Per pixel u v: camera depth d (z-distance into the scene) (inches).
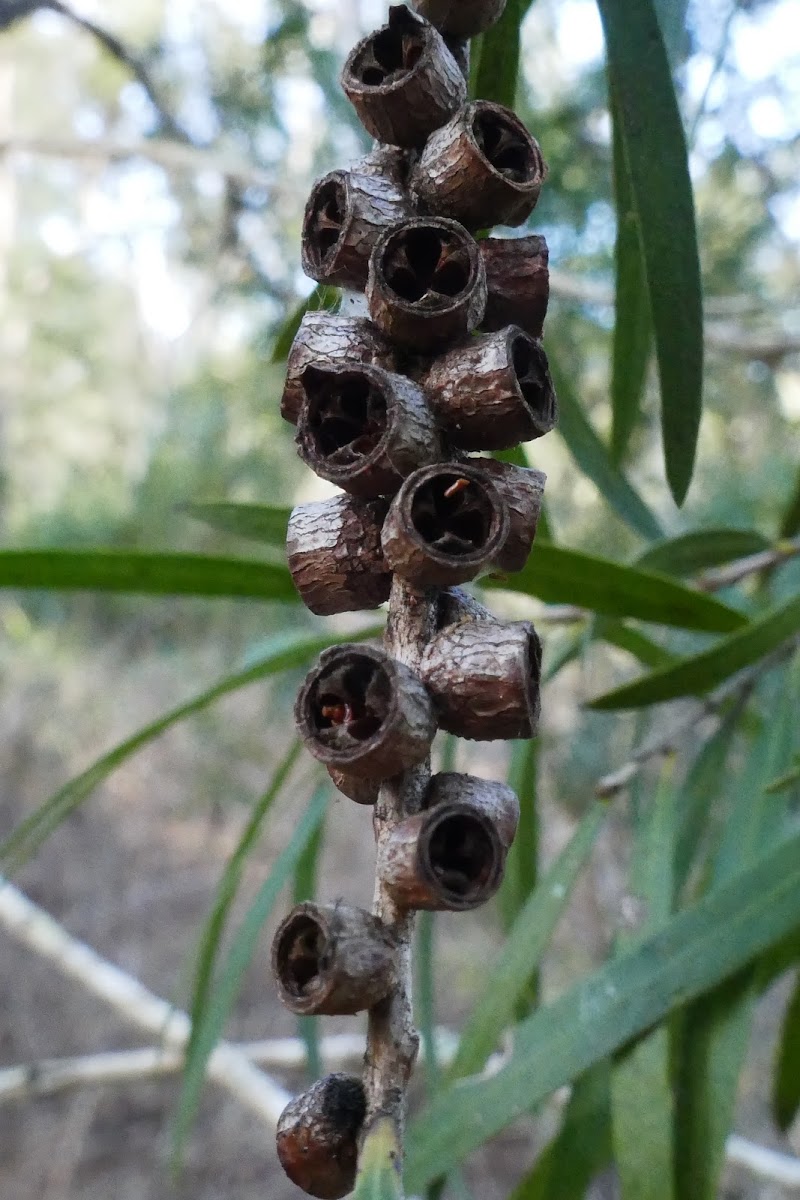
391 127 2.9
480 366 2.7
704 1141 3.6
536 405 2.8
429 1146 3.7
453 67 2.9
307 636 4.9
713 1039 3.7
